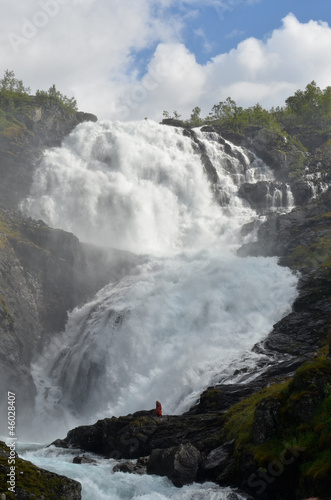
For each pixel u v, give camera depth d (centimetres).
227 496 2462
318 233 6700
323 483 2152
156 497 2520
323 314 4806
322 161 9775
